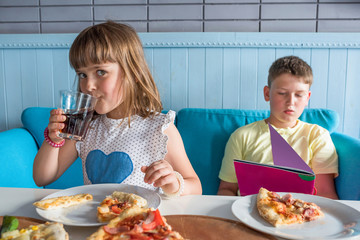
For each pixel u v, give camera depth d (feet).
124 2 5.65
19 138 4.85
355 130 5.48
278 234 1.62
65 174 5.10
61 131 2.45
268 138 4.46
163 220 1.57
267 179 2.41
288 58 4.50
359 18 5.36
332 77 5.37
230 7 5.53
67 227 1.77
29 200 2.17
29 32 5.85
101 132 3.44
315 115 4.89
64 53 5.71
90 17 5.74
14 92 5.90
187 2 5.57
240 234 1.66
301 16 5.44
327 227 1.75
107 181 3.21
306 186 2.28
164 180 2.27
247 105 5.58
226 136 4.94
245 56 5.44
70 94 2.38
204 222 1.79
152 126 3.38
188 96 5.64
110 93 3.01
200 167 4.92
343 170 4.06
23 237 1.45
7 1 5.80
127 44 3.15
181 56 5.53
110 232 1.43
